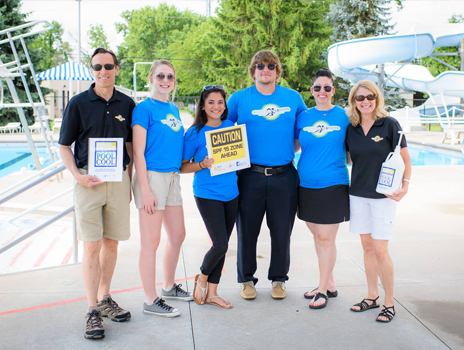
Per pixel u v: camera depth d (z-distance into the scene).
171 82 3.25
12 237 6.01
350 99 3.35
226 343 2.88
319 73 3.49
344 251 4.82
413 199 7.45
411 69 20.80
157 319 3.24
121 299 3.59
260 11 35.41
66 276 4.06
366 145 3.25
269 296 3.67
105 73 2.98
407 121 21.42
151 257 3.31
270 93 3.60
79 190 3.05
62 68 12.74
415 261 4.45
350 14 33.19
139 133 3.15
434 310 3.35
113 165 3.02
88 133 3.05
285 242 3.60
